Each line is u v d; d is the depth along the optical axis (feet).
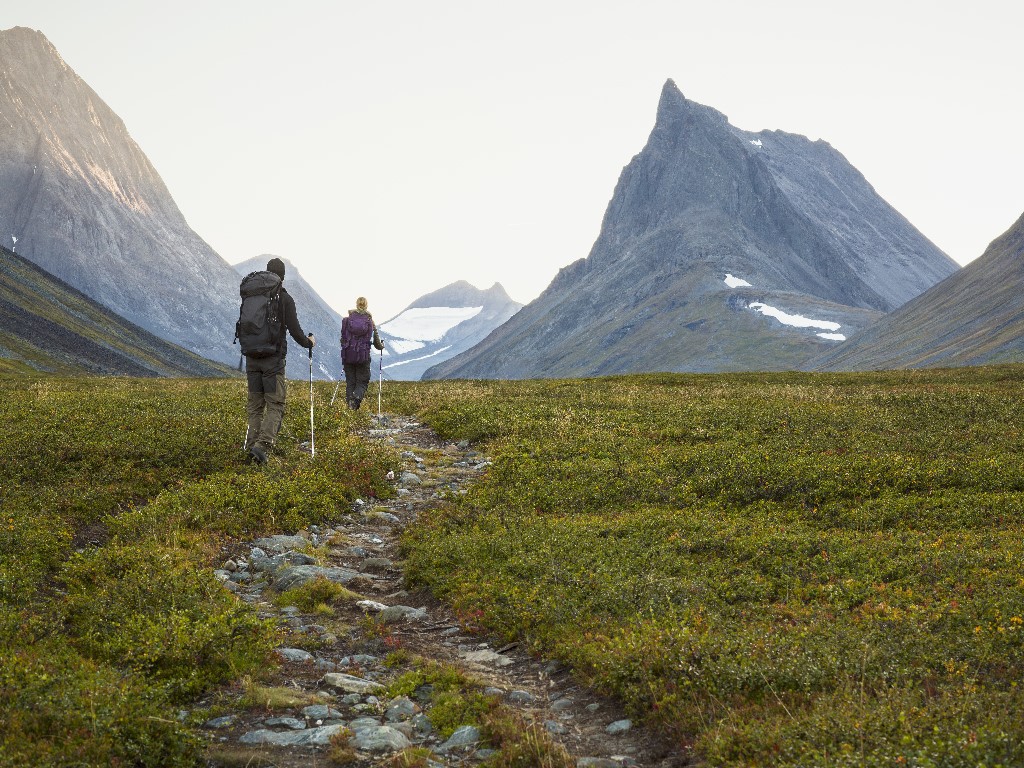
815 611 33.99
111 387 115.44
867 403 95.50
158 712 24.14
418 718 26.11
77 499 47.75
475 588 38.19
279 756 23.41
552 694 28.45
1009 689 25.03
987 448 67.05
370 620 35.37
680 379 151.43
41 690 23.72
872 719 22.26
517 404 99.25
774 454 66.49
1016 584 35.09
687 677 26.73
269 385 60.80
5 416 72.33
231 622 30.78
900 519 50.11
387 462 66.49
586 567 40.81
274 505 51.39
